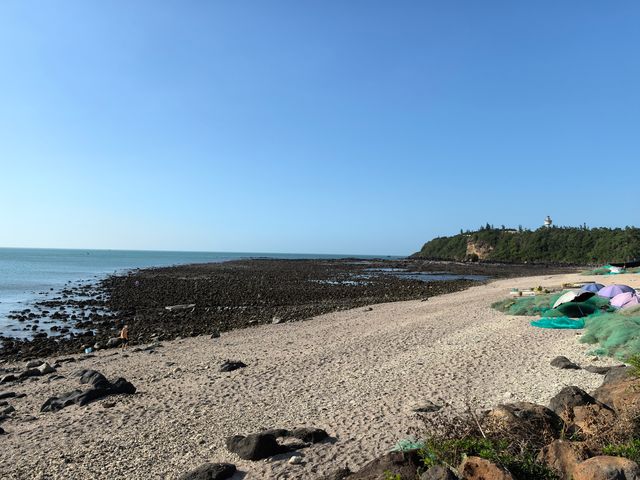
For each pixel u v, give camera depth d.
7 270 80.38
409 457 6.04
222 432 8.99
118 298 38.50
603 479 4.67
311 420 9.47
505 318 21.75
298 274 69.75
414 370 13.04
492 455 5.59
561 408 7.59
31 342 21.59
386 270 84.88
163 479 7.18
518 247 150.00
